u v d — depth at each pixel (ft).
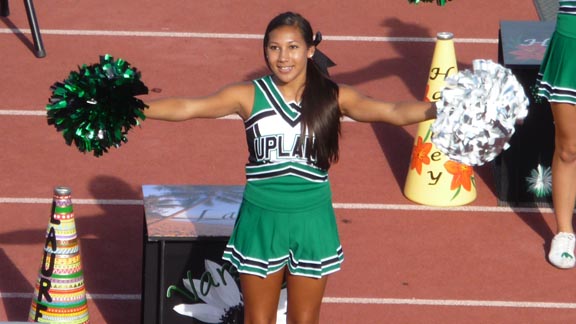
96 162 61.21
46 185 58.90
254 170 36.29
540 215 56.95
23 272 50.03
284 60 34.83
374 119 35.63
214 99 35.63
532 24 60.23
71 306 41.81
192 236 40.81
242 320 41.60
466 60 73.26
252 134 35.94
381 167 61.72
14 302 47.62
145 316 41.68
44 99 67.97
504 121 32.27
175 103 35.22
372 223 55.93
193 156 62.34
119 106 33.42
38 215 55.83
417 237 54.70
